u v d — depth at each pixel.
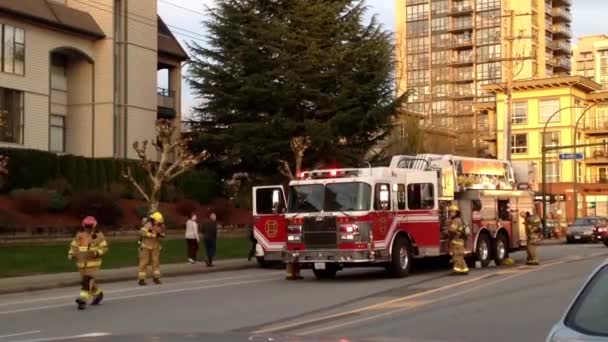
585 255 31.58
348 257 20.42
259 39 39.78
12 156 35.16
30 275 23.30
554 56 112.19
